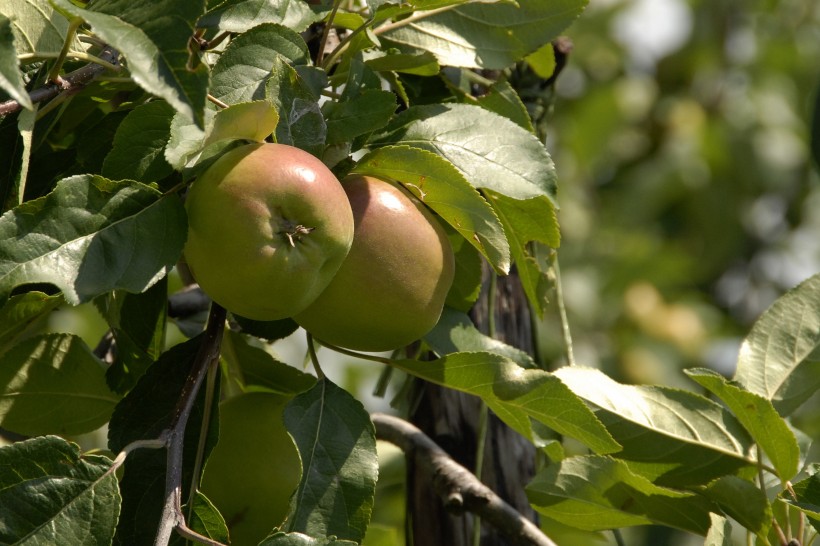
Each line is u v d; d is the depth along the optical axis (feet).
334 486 9.63
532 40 11.74
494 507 13.15
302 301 9.09
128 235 8.68
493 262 10.11
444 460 13.69
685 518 12.35
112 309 11.45
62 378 12.20
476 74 13.80
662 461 12.54
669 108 33.96
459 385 10.77
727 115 33.96
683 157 33.09
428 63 11.47
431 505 14.40
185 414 9.32
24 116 9.35
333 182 9.12
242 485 10.85
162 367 10.51
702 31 34.53
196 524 9.66
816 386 12.84
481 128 10.71
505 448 14.62
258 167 8.80
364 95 9.98
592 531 13.02
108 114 11.12
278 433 11.18
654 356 30.99
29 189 11.21
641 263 31.96
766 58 34.53
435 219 10.25
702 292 34.96
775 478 13.07
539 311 12.34
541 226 11.25
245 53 9.85
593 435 10.55
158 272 8.65
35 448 8.50
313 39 11.83
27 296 9.34
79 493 8.54
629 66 34.55
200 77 7.64
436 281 9.87
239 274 8.75
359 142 10.23
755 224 34.24
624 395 12.59
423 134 10.64
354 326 9.74
